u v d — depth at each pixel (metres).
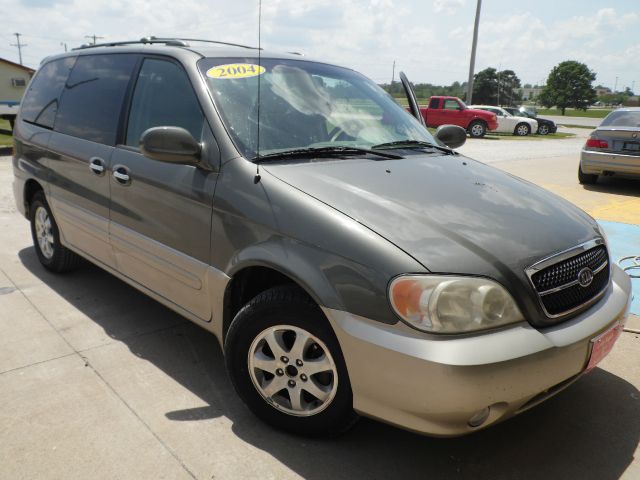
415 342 1.93
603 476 2.31
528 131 25.75
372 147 3.05
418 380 1.92
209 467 2.28
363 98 3.44
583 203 8.05
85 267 4.64
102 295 4.06
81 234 3.75
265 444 2.43
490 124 23.09
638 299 4.25
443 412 1.93
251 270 2.56
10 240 5.44
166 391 2.83
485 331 1.98
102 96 3.56
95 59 3.82
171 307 3.01
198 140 2.74
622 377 3.09
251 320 2.42
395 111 3.58
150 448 2.39
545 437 2.55
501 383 1.93
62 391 2.80
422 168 2.81
